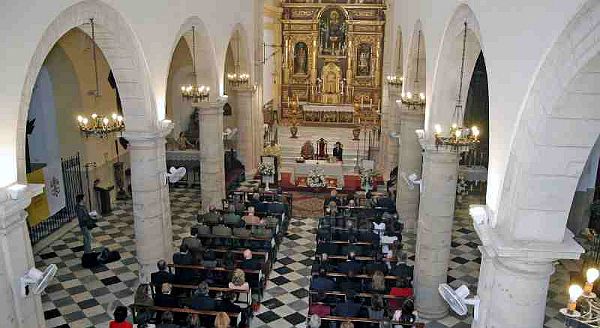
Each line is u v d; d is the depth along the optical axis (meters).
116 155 19.62
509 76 6.37
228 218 14.86
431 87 10.90
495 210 6.77
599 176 15.38
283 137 27.66
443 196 11.12
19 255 7.55
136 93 11.68
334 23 30.48
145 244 12.91
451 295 7.25
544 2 5.35
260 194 17.53
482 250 7.12
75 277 13.48
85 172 17.38
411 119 15.74
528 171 5.77
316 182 20.70
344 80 30.92
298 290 13.02
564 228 6.02
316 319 9.27
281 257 14.94
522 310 6.45
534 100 5.61
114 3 10.09
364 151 25.34
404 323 9.64
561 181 5.76
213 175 17.80
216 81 17.03
